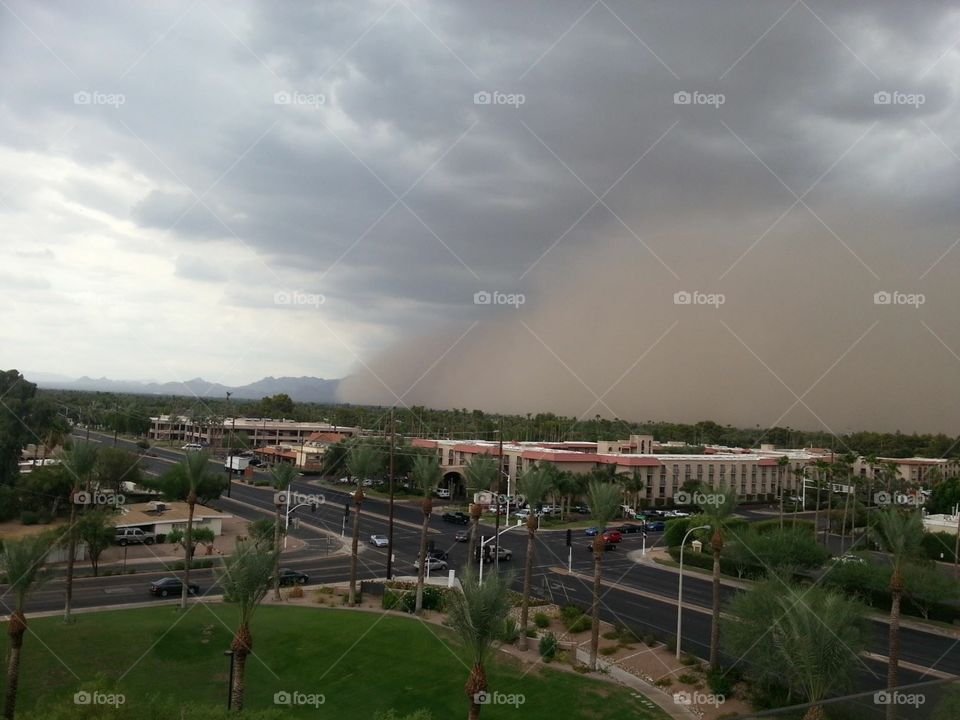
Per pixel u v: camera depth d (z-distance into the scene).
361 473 45.72
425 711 25.61
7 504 61.34
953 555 64.62
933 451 147.12
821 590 32.28
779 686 31.80
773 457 120.31
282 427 151.62
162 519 64.00
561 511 89.62
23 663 30.62
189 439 150.25
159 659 32.66
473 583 24.88
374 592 48.12
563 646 38.06
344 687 31.47
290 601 44.88
